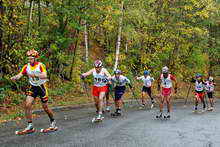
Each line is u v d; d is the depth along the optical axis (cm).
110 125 845
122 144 624
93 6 1470
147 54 2353
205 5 2338
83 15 1432
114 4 1600
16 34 1302
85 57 1988
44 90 715
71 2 1423
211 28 2908
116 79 1073
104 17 1778
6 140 632
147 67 2377
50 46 1428
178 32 2366
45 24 1480
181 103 1838
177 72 2630
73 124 842
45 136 677
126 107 1380
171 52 2527
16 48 1277
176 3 2325
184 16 2359
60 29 1491
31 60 689
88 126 819
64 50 1675
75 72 1786
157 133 752
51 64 1536
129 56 2272
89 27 1933
